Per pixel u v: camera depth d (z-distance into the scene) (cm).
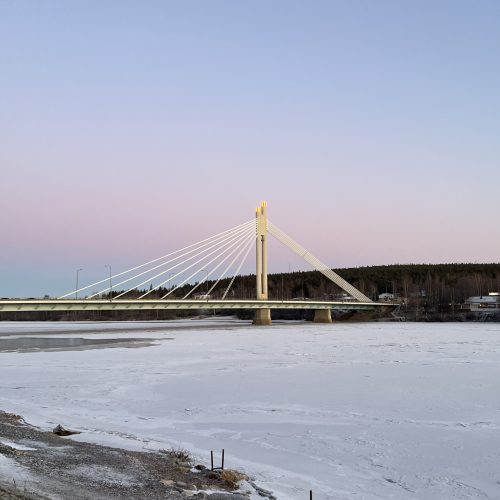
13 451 2652
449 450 2953
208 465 2698
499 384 4934
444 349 8325
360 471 2647
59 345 9338
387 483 2486
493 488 2425
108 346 9144
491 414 3756
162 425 3544
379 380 5206
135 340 10462
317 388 4791
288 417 3728
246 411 3916
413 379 5250
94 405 4156
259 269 17438
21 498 1903
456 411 3850
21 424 3491
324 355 7538
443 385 4891
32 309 11306
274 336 11512
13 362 6844
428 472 2625
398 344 9294
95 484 2255
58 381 5288
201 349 8525
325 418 3688
